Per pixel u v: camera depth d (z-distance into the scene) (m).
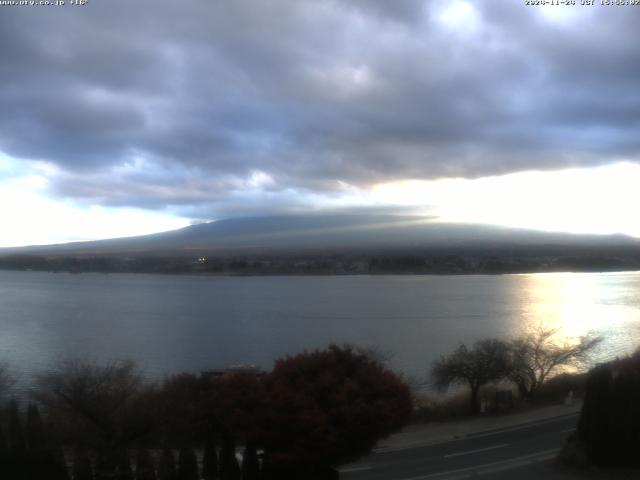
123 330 68.94
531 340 47.22
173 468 15.13
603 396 19.61
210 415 16.38
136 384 26.16
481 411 28.72
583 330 62.75
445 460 20.48
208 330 68.88
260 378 16.23
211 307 93.38
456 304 96.31
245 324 73.69
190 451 15.23
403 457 20.89
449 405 29.44
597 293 115.19
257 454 15.74
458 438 23.86
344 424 14.99
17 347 55.81
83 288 130.62
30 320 78.31
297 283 141.75
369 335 62.94
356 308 91.00
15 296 112.94
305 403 15.12
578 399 31.20
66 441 17.34
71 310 89.94
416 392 31.11
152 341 60.31
